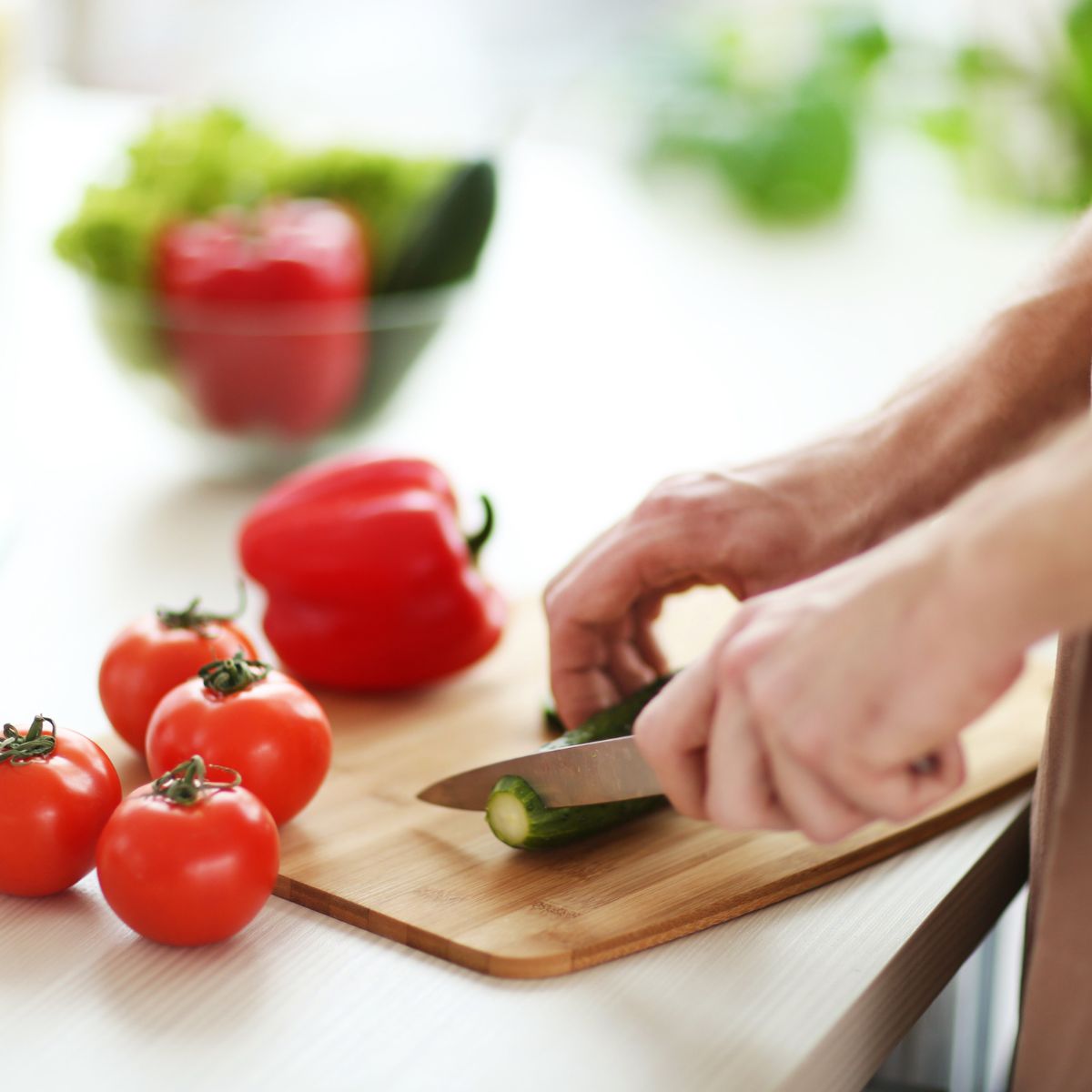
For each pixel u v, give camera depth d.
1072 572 1.00
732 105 2.40
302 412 1.57
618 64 2.57
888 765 1.03
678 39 2.46
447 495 1.39
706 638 1.40
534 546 1.55
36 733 1.16
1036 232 2.11
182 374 1.55
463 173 1.57
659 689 1.24
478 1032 1.10
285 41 2.69
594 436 1.73
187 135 1.58
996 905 1.24
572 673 1.26
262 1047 1.09
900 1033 1.16
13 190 1.84
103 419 1.71
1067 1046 1.10
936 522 1.04
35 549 1.49
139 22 2.65
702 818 1.10
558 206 2.47
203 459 1.61
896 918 1.17
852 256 2.35
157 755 1.19
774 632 1.04
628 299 2.16
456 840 1.21
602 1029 1.10
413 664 1.34
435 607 1.34
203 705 1.19
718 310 2.14
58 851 1.15
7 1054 1.08
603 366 1.94
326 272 1.53
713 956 1.14
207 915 1.12
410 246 1.57
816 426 1.76
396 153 1.60
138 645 1.24
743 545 1.23
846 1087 1.12
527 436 1.73
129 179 1.58
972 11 2.02
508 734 1.31
